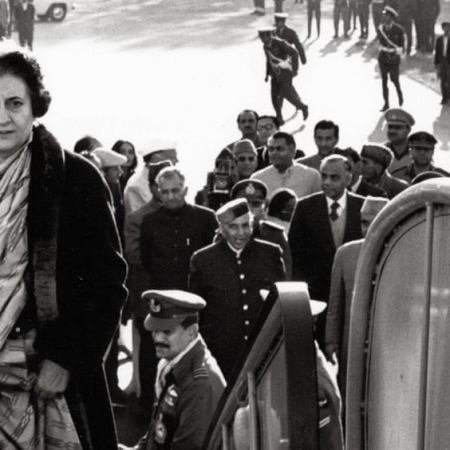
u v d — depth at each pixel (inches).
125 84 1683.1
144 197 617.3
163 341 344.2
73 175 185.3
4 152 180.4
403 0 1948.8
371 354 172.2
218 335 459.8
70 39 2140.7
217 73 1760.6
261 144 840.3
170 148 618.8
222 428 258.7
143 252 530.3
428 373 152.6
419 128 1357.0
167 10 2496.3
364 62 1835.6
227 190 644.1
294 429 172.2
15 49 179.2
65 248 185.6
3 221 179.8
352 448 177.5
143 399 547.5
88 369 186.5
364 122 1402.6
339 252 462.6
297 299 176.2
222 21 2329.0
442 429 149.1
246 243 463.5
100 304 187.5
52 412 187.8
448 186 144.6
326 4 2568.9
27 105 178.4
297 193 656.4
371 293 170.7
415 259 156.4
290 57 1403.8
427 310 151.5
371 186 590.2
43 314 181.8
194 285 464.1
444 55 1486.2
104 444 191.8
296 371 172.6
